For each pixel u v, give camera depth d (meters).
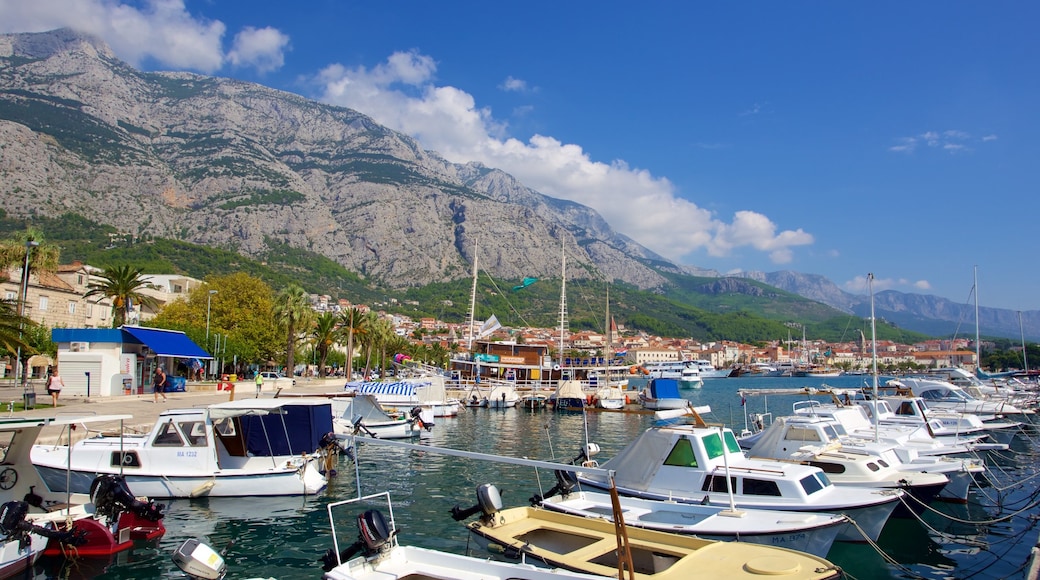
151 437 21.12
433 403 57.00
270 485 21.11
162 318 81.19
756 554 11.11
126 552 15.54
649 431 18.81
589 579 9.98
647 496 17.59
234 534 17.30
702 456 17.59
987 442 33.72
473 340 93.88
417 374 98.88
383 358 117.44
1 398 38.25
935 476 20.19
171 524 18.11
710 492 17.09
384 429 36.78
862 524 16.28
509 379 88.62
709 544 11.61
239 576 14.23
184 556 10.58
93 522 15.07
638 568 11.90
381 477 25.86
